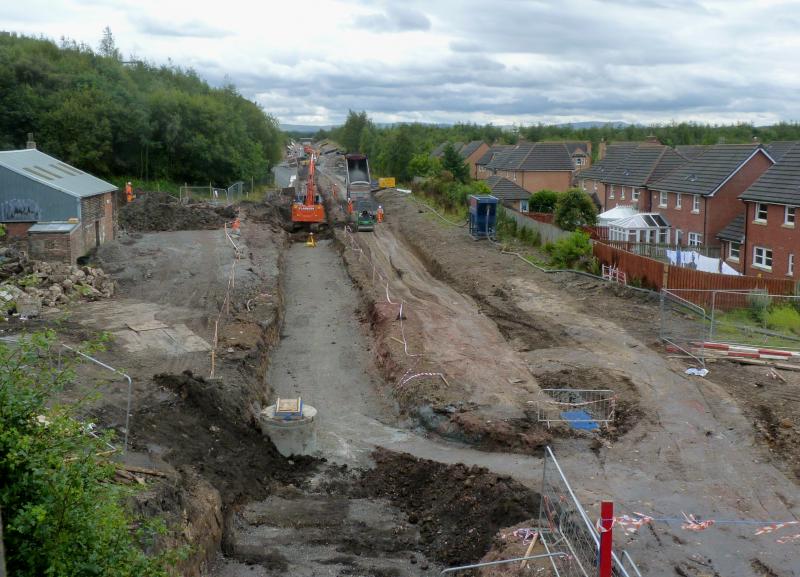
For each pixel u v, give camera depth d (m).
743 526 13.02
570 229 44.72
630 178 56.28
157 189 63.25
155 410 16.94
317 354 25.38
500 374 21.62
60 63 66.56
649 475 15.29
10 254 26.94
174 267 32.22
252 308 27.25
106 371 19.11
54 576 7.52
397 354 23.31
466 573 12.67
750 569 11.60
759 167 44.19
